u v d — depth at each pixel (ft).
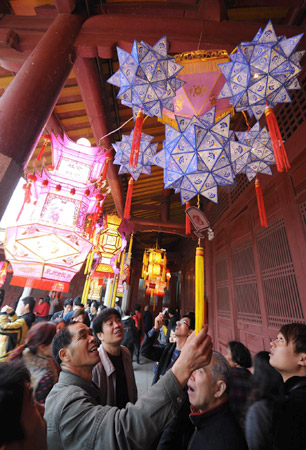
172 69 5.92
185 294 37.19
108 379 5.94
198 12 9.82
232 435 3.42
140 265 47.39
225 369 3.94
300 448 2.97
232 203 18.01
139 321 26.43
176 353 7.91
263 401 4.33
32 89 7.53
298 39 5.49
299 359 4.21
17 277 8.93
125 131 16.90
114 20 9.42
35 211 9.86
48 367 5.72
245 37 9.00
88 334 4.88
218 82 6.42
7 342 9.97
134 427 2.57
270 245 12.35
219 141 5.74
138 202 29.14
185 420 5.05
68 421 3.08
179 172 5.97
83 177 10.74
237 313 15.44
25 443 2.12
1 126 6.81
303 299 9.52
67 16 9.36
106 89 13.26
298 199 10.50
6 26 9.89
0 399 2.00
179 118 5.93
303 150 10.27
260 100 6.09
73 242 9.38
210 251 21.86
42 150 9.95
